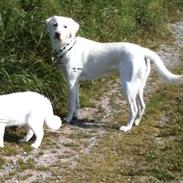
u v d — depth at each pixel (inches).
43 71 373.1
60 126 322.3
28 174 266.2
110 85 433.4
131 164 280.5
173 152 293.6
